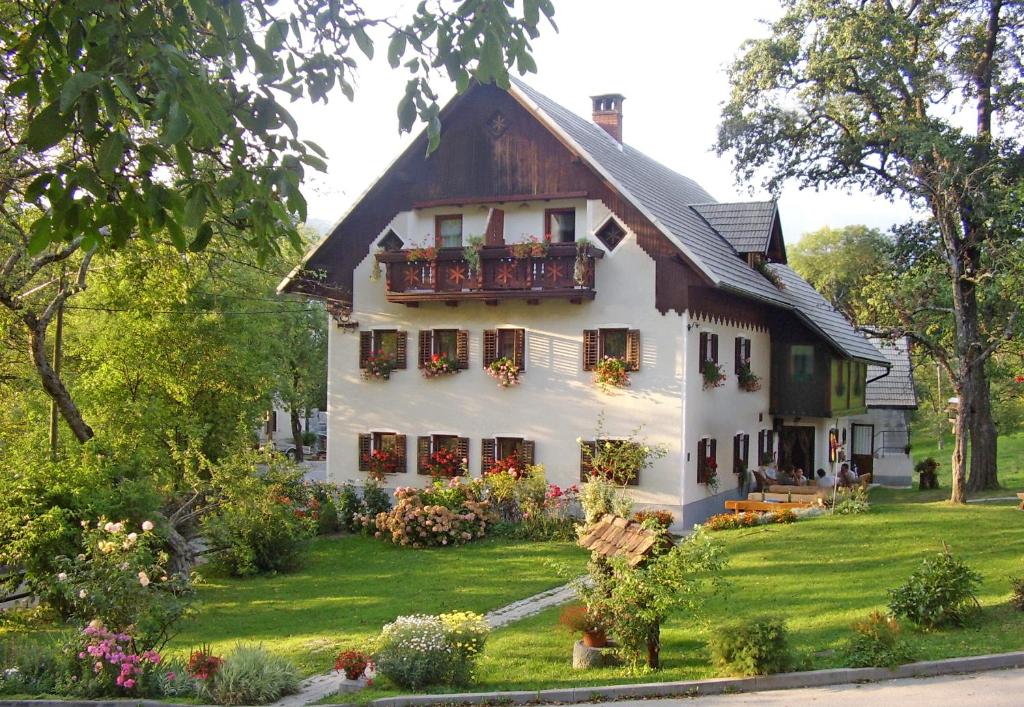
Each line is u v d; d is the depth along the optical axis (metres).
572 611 11.90
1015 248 21.28
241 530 20.05
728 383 25.78
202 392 26.83
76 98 4.14
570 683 10.60
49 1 5.35
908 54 24.02
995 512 20.69
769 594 14.79
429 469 25.48
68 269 20.12
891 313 23.28
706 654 11.61
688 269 22.70
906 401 35.25
